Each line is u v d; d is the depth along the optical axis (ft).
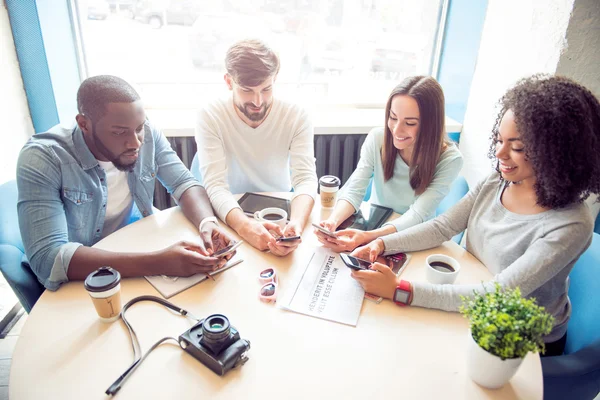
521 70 6.27
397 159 5.32
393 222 4.67
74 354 2.90
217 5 7.40
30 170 3.92
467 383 2.77
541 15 5.82
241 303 3.45
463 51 7.69
